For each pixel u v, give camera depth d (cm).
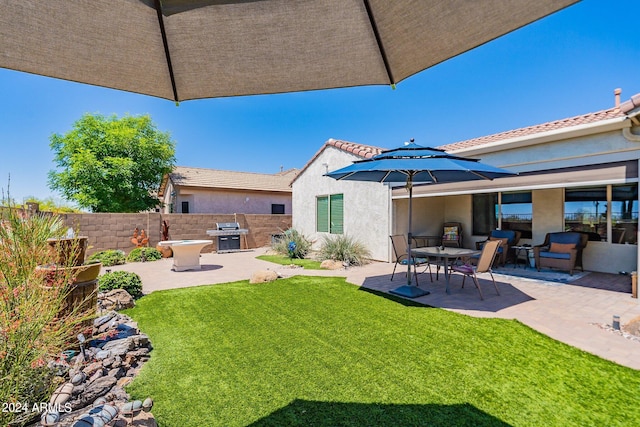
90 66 188
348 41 190
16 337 260
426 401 313
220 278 938
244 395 325
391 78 209
